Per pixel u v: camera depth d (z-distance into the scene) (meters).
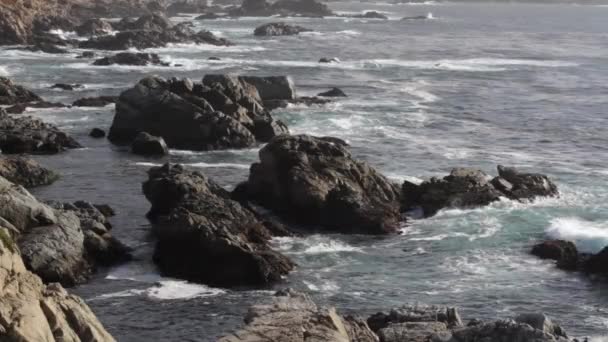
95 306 128.00
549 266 146.62
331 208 168.75
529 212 173.88
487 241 159.00
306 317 91.06
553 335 91.69
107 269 143.25
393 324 102.56
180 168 182.00
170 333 119.25
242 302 130.88
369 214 166.88
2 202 137.75
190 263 141.75
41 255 134.12
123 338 117.25
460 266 147.00
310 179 171.38
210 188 174.75
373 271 144.38
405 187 183.50
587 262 143.88
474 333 92.00
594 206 179.25
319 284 138.12
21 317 71.38
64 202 173.62
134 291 134.38
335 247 155.75
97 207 173.25
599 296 133.75
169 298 132.12
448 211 174.88
